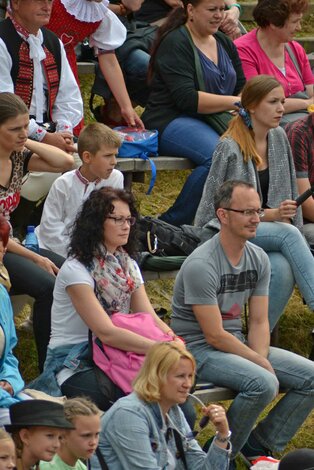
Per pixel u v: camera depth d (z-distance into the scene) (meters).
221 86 17.94
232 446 13.90
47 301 13.84
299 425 14.39
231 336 14.05
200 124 17.61
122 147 17.09
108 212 13.23
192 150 17.36
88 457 11.39
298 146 17.19
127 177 17.19
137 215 13.70
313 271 15.41
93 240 13.24
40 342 13.94
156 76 17.88
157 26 19.86
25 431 11.02
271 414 14.40
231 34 20.25
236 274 14.19
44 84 16.34
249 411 13.74
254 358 14.00
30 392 12.65
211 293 13.97
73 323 13.30
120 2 19.55
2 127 14.00
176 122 17.56
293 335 17.52
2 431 10.28
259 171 16.30
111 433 11.73
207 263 14.00
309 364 14.31
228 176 16.02
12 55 15.90
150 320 13.19
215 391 13.87
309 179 17.36
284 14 18.67
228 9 20.77
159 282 17.75
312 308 15.31
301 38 23.56
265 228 15.60
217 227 15.87
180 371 11.73
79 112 16.75
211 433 14.98
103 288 13.29
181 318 14.31
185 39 17.70
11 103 13.99
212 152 17.23
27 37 16.02
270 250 15.61
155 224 16.02
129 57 19.03
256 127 16.14
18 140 14.10
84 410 11.33
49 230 14.90
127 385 12.80
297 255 15.44
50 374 13.23
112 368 12.91
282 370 14.29
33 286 13.88
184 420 12.26
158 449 11.81
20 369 15.35
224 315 14.33
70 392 13.00
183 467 12.14
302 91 19.55
